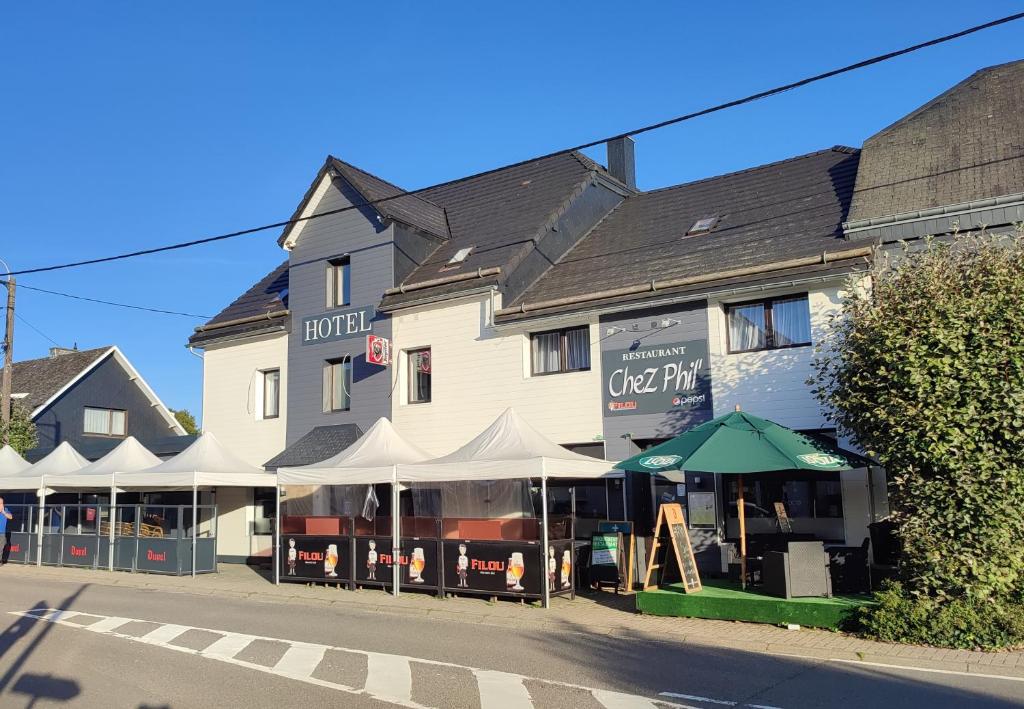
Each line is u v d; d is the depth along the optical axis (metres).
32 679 8.96
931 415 10.20
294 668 9.29
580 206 21.12
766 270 14.75
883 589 11.04
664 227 19.42
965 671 8.66
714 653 9.84
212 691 8.31
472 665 9.38
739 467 11.56
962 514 10.01
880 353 10.73
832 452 11.97
